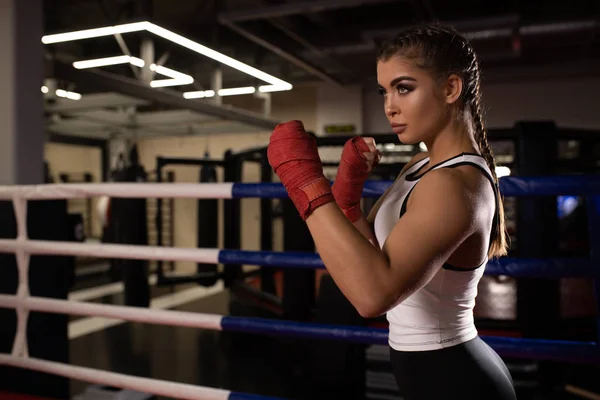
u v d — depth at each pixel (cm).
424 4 461
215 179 602
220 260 161
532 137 267
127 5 445
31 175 262
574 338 305
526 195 131
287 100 899
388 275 65
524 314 280
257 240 858
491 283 422
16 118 254
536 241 275
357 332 147
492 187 76
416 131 77
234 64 464
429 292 78
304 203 70
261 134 882
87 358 369
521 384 283
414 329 80
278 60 650
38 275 242
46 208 244
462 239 69
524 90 757
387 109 78
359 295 65
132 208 433
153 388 166
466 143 79
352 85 805
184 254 166
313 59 600
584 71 685
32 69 263
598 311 131
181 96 509
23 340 197
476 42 477
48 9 494
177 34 386
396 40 76
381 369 287
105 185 178
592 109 729
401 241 67
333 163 428
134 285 421
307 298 335
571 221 453
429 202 68
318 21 517
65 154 977
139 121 612
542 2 471
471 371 78
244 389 306
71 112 535
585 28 459
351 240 66
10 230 234
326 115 854
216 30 535
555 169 268
